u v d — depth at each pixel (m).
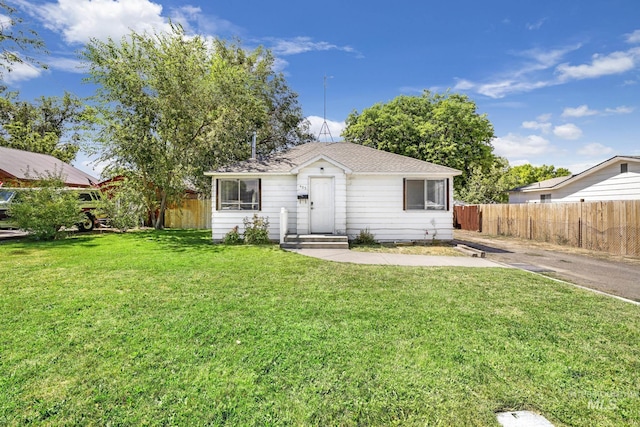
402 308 4.67
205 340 3.55
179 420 2.28
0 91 25.08
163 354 3.22
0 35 12.34
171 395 2.56
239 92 16.55
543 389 2.71
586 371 3.00
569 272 7.52
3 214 12.93
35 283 5.90
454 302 4.98
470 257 9.45
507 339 3.65
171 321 4.09
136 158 14.85
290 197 12.37
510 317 4.34
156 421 2.27
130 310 4.48
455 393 2.64
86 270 7.01
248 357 3.18
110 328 3.85
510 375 2.91
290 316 4.30
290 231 12.34
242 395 2.58
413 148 25.94
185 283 5.99
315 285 5.94
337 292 5.49
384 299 5.11
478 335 3.74
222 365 3.02
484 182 25.67
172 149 16.08
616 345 3.53
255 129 20.23
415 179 12.40
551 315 4.43
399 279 6.46
